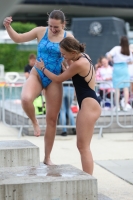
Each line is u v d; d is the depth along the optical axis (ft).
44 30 40.75
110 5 287.69
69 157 54.49
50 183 30.07
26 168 34.71
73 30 152.46
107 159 53.26
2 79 132.26
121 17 312.71
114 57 81.35
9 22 40.19
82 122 37.19
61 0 276.62
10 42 223.10
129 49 80.89
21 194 29.76
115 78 80.84
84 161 37.32
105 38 151.02
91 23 151.23
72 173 32.55
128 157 54.34
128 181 42.68
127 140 67.00
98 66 91.61
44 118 71.56
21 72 216.74
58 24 39.47
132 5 291.99
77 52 36.94
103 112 76.69
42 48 40.34
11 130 78.89
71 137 70.28
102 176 45.14
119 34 152.15
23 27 233.55
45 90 41.29
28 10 285.43
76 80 37.55
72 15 301.02
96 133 73.56
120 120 74.38
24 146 40.78
